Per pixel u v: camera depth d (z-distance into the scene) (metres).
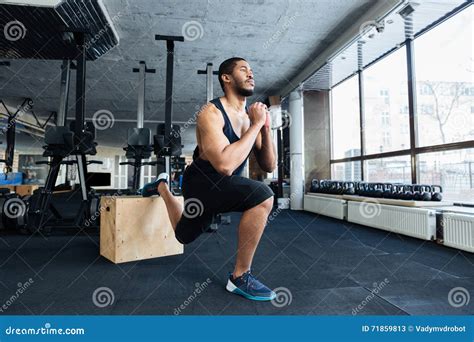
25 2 2.78
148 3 3.15
